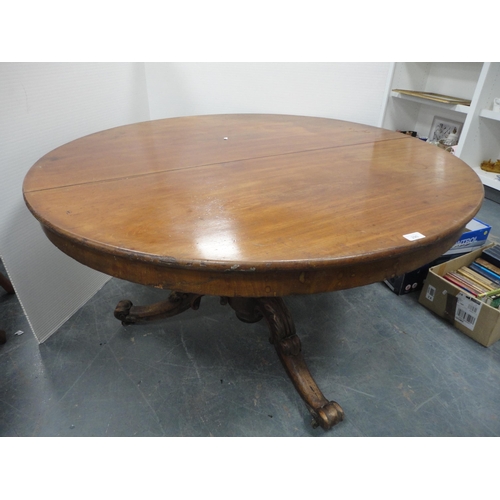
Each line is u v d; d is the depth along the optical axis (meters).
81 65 1.44
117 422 1.09
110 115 1.67
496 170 2.03
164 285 0.72
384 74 2.02
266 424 1.08
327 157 1.18
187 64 1.95
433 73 2.19
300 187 0.95
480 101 1.85
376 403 1.14
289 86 1.98
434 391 1.18
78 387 1.19
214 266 0.65
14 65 1.16
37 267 1.31
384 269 0.73
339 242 0.70
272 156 1.19
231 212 0.82
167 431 1.06
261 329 1.44
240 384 1.21
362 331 1.42
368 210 0.83
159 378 1.23
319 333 1.41
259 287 0.70
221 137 1.41
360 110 2.09
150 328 1.44
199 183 0.97
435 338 1.38
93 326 1.44
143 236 0.72
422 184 0.97
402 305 1.55
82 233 0.73
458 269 1.54
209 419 1.10
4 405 1.13
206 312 1.52
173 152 1.22
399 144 1.33
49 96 1.31
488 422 1.08
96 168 1.07
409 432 1.05
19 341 1.37
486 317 1.30
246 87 2.00
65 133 1.41
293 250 0.68
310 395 1.07
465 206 0.84
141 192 0.91
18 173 1.21
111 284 1.68
